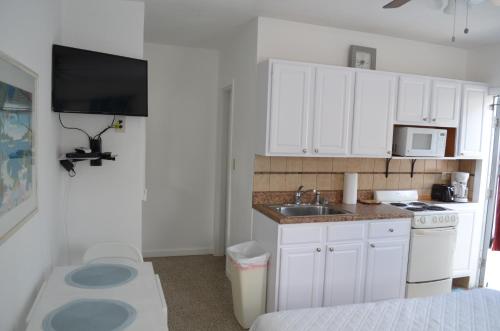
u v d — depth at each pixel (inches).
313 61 132.8
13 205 53.8
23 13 61.6
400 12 116.7
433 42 149.1
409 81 134.6
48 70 84.4
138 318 56.7
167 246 173.6
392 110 133.1
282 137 120.3
